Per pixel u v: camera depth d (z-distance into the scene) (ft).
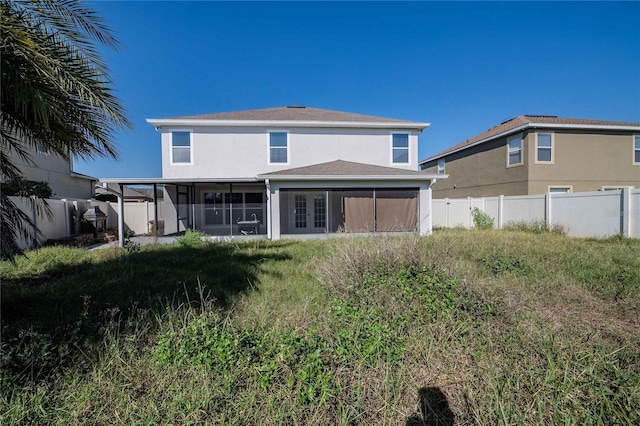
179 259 22.86
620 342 9.73
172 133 43.60
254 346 8.89
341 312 11.05
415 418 6.66
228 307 12.85
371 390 7.48
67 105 11.37
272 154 45.55
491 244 26.71
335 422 6.55
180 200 44.50
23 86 8.88
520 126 46.52
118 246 30.89
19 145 14.61
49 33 10.13
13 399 6.98
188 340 8.89
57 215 36.52
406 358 8.61
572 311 12.64
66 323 10.30
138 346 9.27
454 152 63.72
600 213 32.60
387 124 46.34
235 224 41.39
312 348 8.78
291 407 6.81
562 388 7.19
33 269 19.65
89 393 7.25
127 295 14.08
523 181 46.85
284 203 47.32
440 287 12.35
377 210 39.34
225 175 44.57
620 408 6.65
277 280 17.12
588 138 47.11
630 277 15.84
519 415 6.57
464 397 7.18
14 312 11.73
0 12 8.30
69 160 14.93
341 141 46.70
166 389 7.51
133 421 6.43
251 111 52.19
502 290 13.20
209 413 6.73
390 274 13.79
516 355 8.65
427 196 39.34
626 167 47.88
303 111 53.06
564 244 27.12
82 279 16.76
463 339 9.50
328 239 34.40
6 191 18.85
